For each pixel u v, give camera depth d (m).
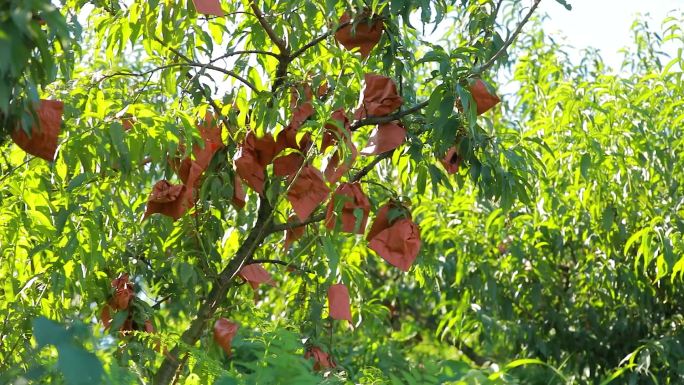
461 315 5.23
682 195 4.82
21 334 2.94
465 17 3.45
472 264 5.13
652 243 4.55
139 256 3.45
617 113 4.72
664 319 5.26
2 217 2.94
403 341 6.50
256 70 3.41
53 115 2.24
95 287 3.19
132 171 3.03
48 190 2.91
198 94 3.28
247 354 3.37
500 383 2.25
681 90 4.81
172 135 2.73
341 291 3.18
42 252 3.12
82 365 1.69
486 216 5.22
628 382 5.16
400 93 3.20
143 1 3.21
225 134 3.12
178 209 3.00
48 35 2.30
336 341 4.83
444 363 2.46
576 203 4.98
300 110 3.05
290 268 3.51
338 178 2.93
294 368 2.24
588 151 4.54
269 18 3.43
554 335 5.35
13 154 2.87
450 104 2.94
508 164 3.40
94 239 3.02
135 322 3.18
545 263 5.17
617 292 5.21
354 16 3.11
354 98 3.36
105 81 3.45
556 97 4.73
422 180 3.36
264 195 3.20
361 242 3.90
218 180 3.09
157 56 3.40
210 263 3.35
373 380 2.55
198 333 3.16
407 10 3.00
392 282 5.94
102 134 2.67
